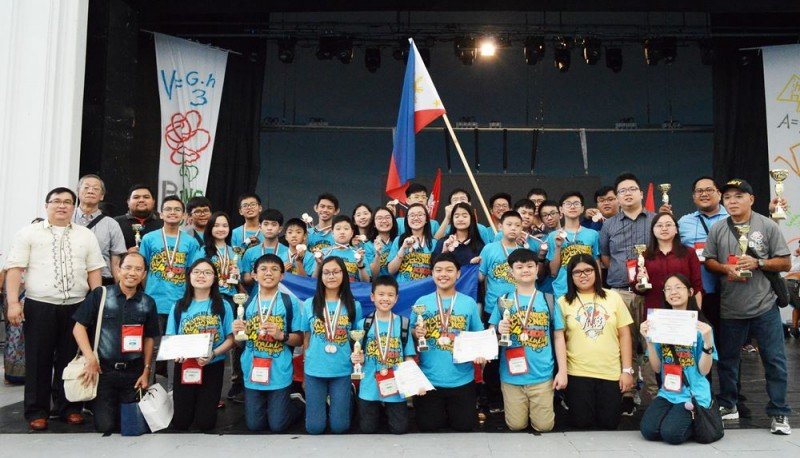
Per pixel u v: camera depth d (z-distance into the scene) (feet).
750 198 14.67
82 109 27.27
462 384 14.37
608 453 12.31
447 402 14.57
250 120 38.52
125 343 14.15
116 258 16.98
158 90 36.04
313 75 45.83
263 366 14.44
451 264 14.90
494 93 46.09
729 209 14.74
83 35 26.48
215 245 18.17
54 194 15.15
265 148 46.78
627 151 45.57
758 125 37.55
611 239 17.33
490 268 16.93
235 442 13.44
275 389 14.42
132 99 31.19
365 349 14.57
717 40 37.76
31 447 13.00
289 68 45.75
